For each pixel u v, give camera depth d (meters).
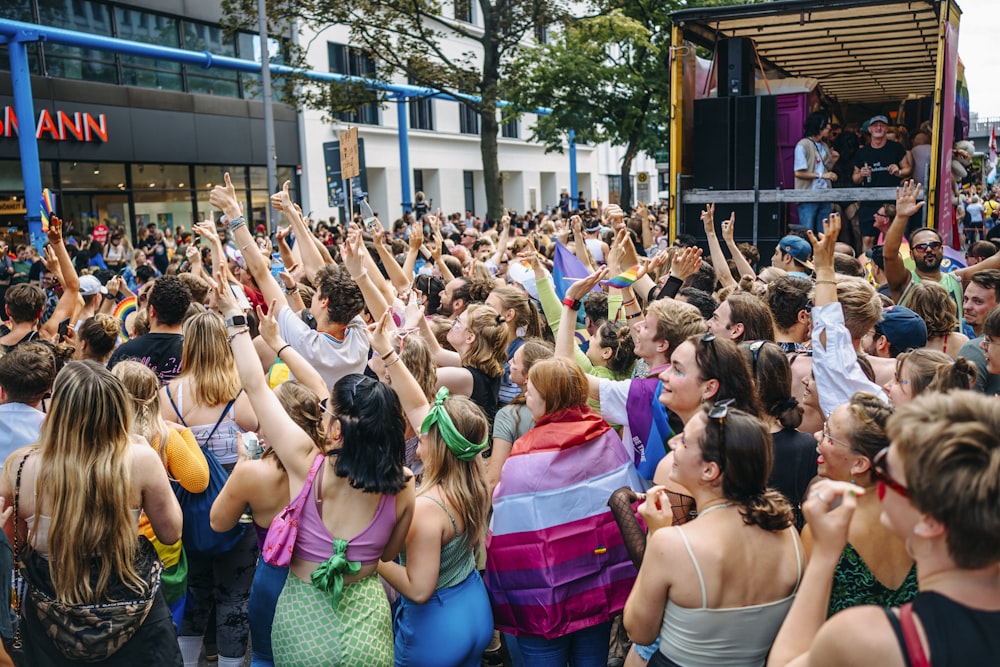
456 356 5.20
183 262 9.95
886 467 1.86
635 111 22.08
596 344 4.66
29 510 3.20
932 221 8.82
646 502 2.76
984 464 1.67
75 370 3.17
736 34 10.66
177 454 4.05
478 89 24.08
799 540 2.67
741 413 2.58
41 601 3.15
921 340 4.51
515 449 3.68
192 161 26.72
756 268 9.50
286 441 3.28
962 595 1.73
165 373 5.06
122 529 3.18
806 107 10.47
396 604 3.79
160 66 25.70
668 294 5.04
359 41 23.94
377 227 6.62
